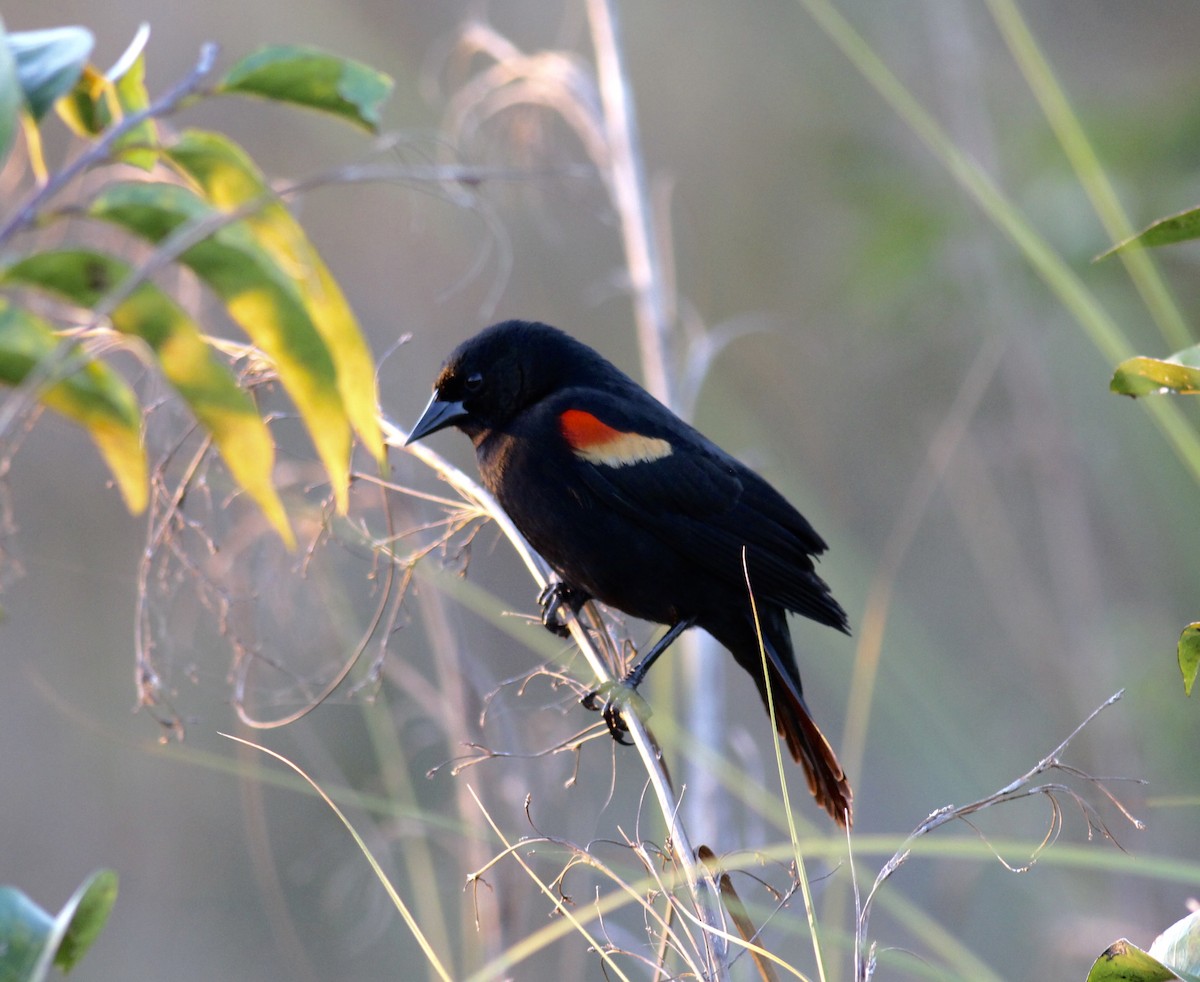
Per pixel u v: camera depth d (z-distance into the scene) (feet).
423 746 28.09
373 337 47.50
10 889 10.12
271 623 23.31
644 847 16.28
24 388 9.01
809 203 54.08
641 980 21.88
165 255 8.89
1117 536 45.88
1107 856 16.20
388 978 39.04
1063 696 41.65
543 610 27.27
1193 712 40.32
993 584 43.42
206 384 9.84
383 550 19.84
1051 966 34.58
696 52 57.31
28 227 9.15
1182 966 12.85
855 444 49.80
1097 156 39.60
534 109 32.30
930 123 23.12
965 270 42.63
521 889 24.75
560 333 27.96
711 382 47.32
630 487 26.04
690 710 29.09
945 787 43.50
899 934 34.76
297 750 41.16
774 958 14.40
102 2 51.08
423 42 53.72
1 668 44.50
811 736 24.98
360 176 10.53
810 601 26.18
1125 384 14.17
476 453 27.94
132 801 43.37
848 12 52.26
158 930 41.78
